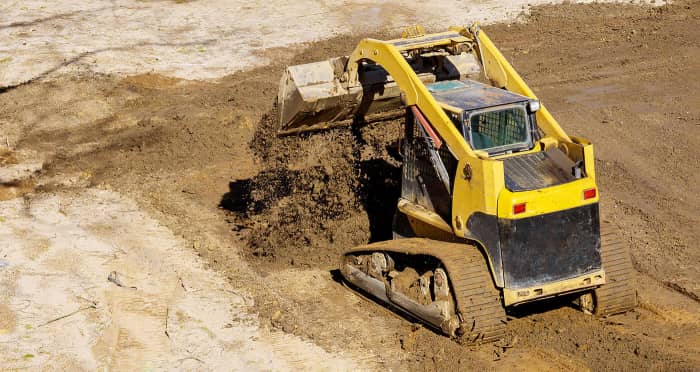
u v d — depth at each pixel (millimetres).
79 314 11523
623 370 9656
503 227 9500
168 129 17984
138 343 10805
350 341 10680
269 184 14609
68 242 13688
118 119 18688
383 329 10945
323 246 13148
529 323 10805
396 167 14078
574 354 10023
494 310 9781
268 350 10547
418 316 10539
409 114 11000
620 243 10547
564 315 10930
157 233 14039
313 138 13781
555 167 9898
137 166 16641
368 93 12336
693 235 13250
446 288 9922
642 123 17812
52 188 15828
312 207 13836
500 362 9898
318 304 11664
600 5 25906
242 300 11859
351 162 13820
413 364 10062
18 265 12898
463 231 10023
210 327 11141
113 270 12734
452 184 10289
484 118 10133
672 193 14727
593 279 9977
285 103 12500
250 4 26359
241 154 16938
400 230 11602
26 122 18609
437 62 12727
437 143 10211
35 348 10711
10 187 15836
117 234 13992
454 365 9883
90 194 15586
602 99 19297
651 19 24609
